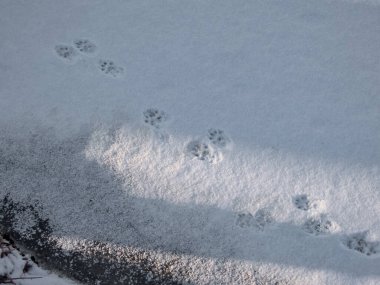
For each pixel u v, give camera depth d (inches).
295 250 79.3
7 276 77.2
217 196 80.4
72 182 80.1
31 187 79.7
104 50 84.2
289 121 83.0
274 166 81.4
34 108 81.6
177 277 78.4
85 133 81.3
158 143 81.4
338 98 84.1
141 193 80.2
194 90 83.5
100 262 78.5
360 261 79.1
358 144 82.5
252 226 79.7
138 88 83.1
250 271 78.7
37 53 83.4
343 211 80.3
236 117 82.8
